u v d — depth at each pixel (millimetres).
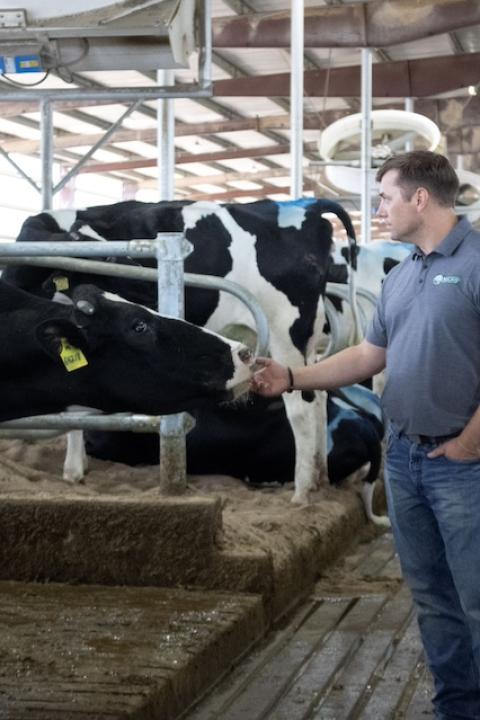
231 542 4641
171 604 4199
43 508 4566
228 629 3881
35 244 4781
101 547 4527
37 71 7070
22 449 6684
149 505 4500
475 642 2996
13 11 6461
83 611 4086
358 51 16969
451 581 3176
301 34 10398
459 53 17766
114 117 19500
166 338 3643
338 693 3621
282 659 4023
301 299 6199
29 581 4582
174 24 6648
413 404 3018
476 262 2939
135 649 3594
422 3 13594
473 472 2963
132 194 26938
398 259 8758
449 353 2959
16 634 3754
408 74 17438
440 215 3037
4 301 3766
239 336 6301
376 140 13227
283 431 6543
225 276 6180
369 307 8555
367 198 12250
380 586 5203
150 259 5922
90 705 3049
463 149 20469
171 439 4887
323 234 6293
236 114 20781
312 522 5523
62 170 23656
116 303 3674
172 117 10430
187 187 28609
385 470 3221
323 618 4613
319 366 3461
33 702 3070
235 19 14320
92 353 3645
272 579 4449
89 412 4941
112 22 6512
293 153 10492
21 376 3686
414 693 3613
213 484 6570
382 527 6574
